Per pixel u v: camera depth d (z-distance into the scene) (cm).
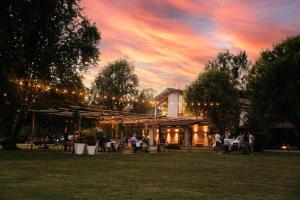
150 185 1174
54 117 4216
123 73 6631
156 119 4056
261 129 4766
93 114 3684
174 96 6262
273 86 4444
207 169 1762
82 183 1193
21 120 3641
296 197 992
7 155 2564
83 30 3594
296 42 4600
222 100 5406
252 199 952
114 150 3559
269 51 4778
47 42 3141
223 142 4019
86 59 3547
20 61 2777
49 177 1339
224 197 976
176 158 2586
